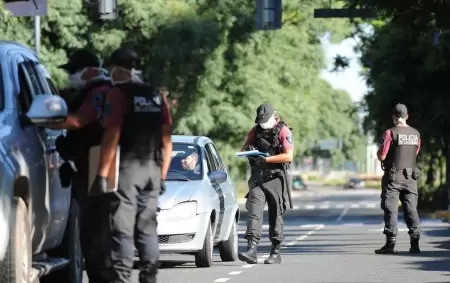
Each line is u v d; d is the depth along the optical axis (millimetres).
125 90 19047
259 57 91438
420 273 28719
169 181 32531
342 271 29609
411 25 44062
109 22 81125
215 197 32969
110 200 19031
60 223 22250
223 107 89688
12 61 21062
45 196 20781
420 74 79688
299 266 31594
